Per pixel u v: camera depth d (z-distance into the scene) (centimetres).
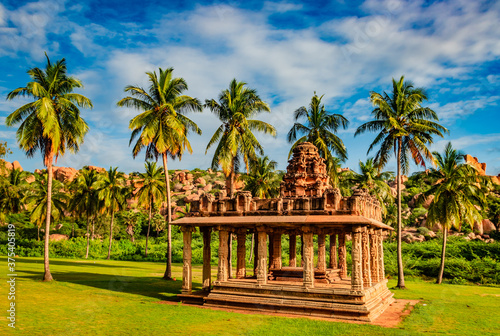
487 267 4353
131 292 2650
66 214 8812
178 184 12575
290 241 2762
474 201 4000
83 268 4278
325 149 3653
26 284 2634
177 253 6794
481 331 1764
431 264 4597
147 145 3478
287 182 2600
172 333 1605
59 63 2895
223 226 2311
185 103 3469
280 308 2053
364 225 2061
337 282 2394
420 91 3369
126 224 9156
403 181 9625
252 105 3412
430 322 1942
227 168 3206
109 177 6097
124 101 3325
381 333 1653
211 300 2222
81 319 1784
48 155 2877
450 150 3700
